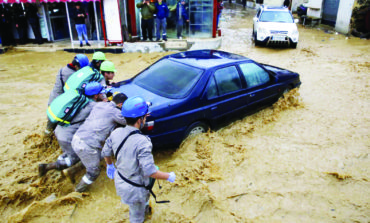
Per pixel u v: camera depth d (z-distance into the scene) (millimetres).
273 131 5477
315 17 18406
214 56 5625
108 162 2992
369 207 3557
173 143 4441
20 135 5195
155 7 11617
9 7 11891
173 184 3957
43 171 3879
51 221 3357
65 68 4590
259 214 3492
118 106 3686
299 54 11422
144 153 2586
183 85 4676
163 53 11602
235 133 5320
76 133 3523
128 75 8812
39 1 12062
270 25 12414
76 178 4023
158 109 4160
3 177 4004
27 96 7230
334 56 11070
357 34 14609
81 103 3711
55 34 13047
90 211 3527
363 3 14367
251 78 5555
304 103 6773
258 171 4270
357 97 7074
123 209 3564
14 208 3592
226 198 3746
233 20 20750
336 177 4105
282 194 3805
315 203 3650
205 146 4727
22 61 10492
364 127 5555
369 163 4430
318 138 5180
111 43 12000
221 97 4930
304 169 4309
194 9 12188
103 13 11828
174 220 3393
